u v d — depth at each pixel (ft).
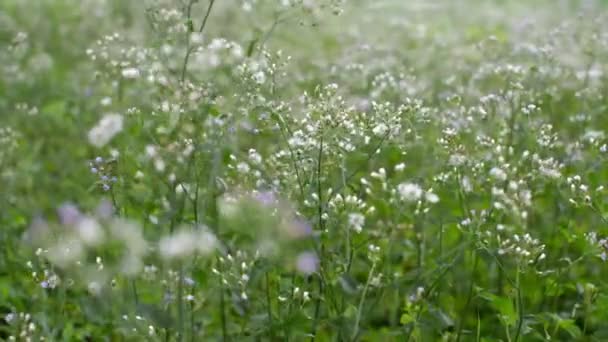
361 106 20.18
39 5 42.63
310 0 18.25
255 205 15.17
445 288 18.01
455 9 47.29
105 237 13.50
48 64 31.63
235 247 16.06
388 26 37.63
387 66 26.99
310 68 28.78
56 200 22.91
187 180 15.28
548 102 23.03
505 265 18.22
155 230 16.87
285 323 14.96
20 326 16.15
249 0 23.57
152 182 18.54
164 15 18.20
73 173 24.56
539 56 24.22
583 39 25.84
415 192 15.12
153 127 18.93
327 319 15.31
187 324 15.31
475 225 16.43
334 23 38.34
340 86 24.53
